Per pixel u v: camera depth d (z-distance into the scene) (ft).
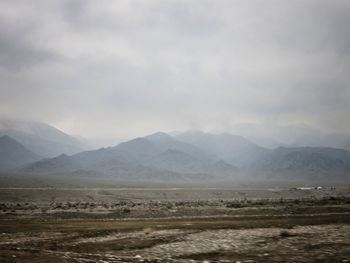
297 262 90.33
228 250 108.06
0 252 97.14
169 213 236.63
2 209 262.06
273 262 91.50
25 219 208.95
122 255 105.19
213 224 163.32
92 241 126.21
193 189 627.46
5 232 146.00
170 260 95.35
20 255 93.45
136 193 500.33
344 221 168.86
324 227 146.92
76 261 88.02
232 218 200.85
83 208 274.77
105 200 398.21
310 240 118.11
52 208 273.33
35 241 127.24
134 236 134.41
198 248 112.27
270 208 254.88
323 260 91.30
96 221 195.72
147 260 94.68
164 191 549.13
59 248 116.26
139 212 242.17
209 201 371.76
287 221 171.42
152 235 135.74
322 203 287.89
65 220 204.13
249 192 541.75
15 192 429.38
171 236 133.08
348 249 103.71
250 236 128.98
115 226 161.79
